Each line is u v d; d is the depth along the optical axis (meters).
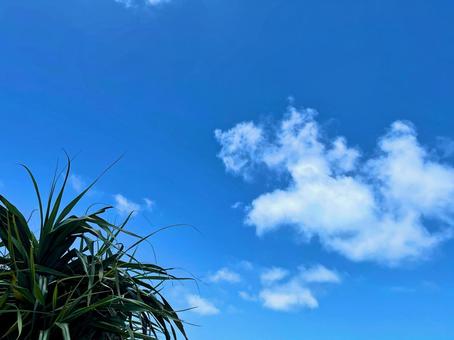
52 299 3.95
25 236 4.16
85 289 4.23
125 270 4.25
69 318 3.81
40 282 3.93
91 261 4.15
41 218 4.15
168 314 4.31
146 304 4.19
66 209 4.25
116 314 4.11
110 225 4.29
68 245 4.27
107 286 4.04
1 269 4.09
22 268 4.04
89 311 4.03
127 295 4.43
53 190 4.17
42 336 3.62
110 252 4.38
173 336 4.37
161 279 4.44
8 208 4.07
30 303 3.85
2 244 4.21
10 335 3.83
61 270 4.25
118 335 4.19
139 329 4.26
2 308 3.76
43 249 4.14
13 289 3.71
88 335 4.05
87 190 4.28
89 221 4.30
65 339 3.54
